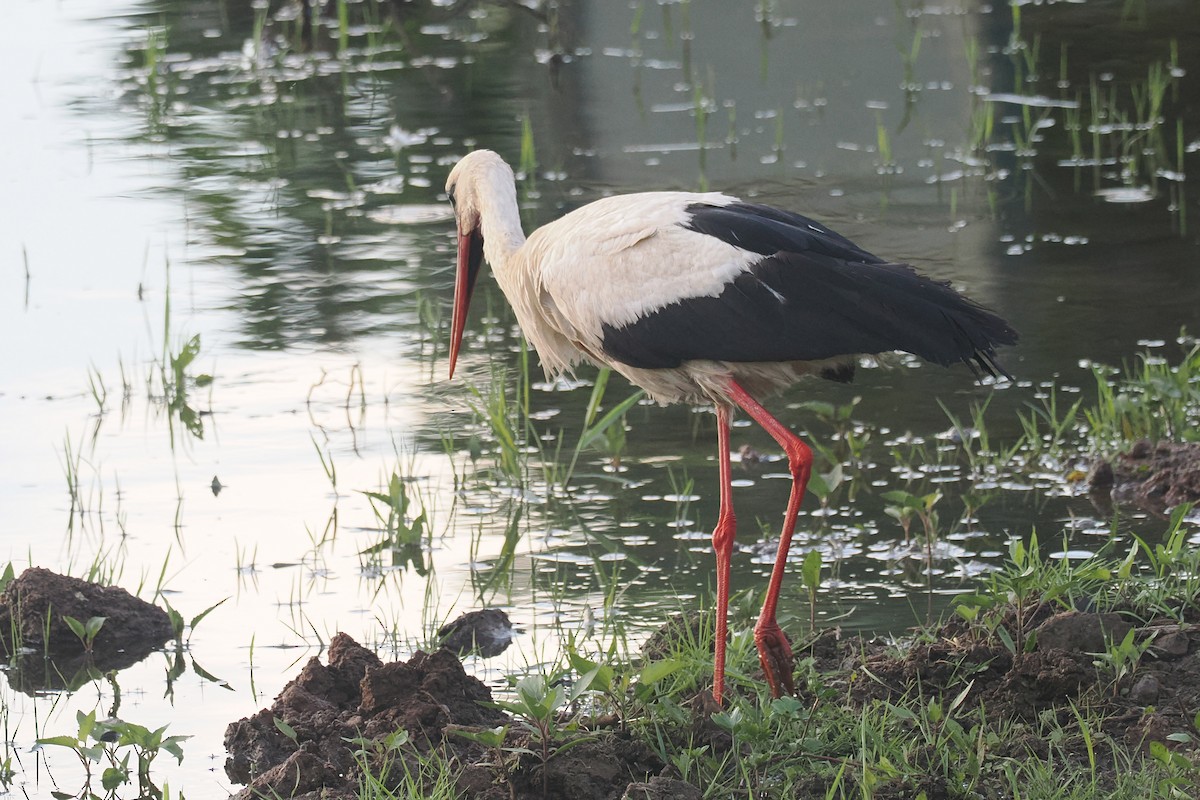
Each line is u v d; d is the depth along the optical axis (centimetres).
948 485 1202
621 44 2661
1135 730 775
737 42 2628
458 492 1231
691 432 1348
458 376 1459
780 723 792
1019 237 1719
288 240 1798
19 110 2339
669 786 726
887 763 730
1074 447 1262
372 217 1866
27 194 1959
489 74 2494
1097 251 1667
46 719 916
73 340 1530
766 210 911
